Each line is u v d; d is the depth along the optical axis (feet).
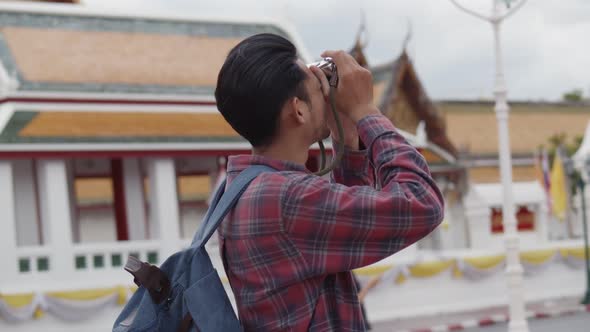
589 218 83.61
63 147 63.67
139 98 69.36
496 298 79.05
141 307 9.31
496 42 45.78
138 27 77.05
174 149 67.36
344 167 9.98
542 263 83.41
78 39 73.51
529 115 156.97
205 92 72.54
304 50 81.56
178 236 67.21
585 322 69.92
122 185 71.56
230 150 69.10
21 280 61.16
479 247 89.92
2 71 67.21
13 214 61.82
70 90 67.46
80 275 62.90
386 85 87.20
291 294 8.98
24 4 73.56
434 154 91.40
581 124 161.07
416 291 74.74
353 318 9.22
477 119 150.00
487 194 101.14
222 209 9.21
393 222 8.83
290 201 8.88
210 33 79.92
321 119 9.61
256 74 9.21
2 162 62.08
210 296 9.08
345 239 8.87
